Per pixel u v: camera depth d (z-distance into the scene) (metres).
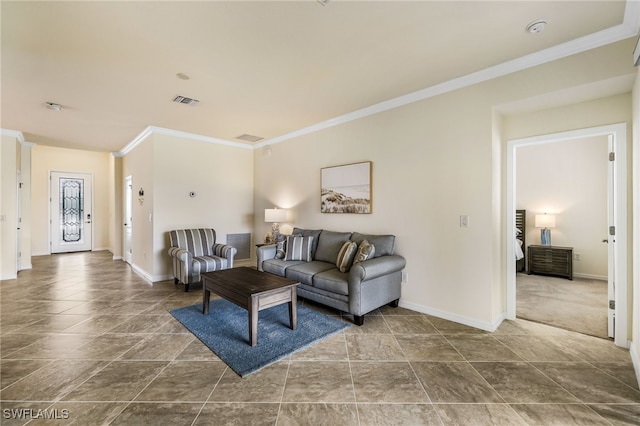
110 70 2.79
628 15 2.01
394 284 3.41
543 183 5.55
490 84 2.84
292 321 2.89
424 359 2.34
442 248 3.19
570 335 2.76
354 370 2.18
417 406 1.79
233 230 5.77
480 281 2.93
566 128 2.78
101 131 4.98
